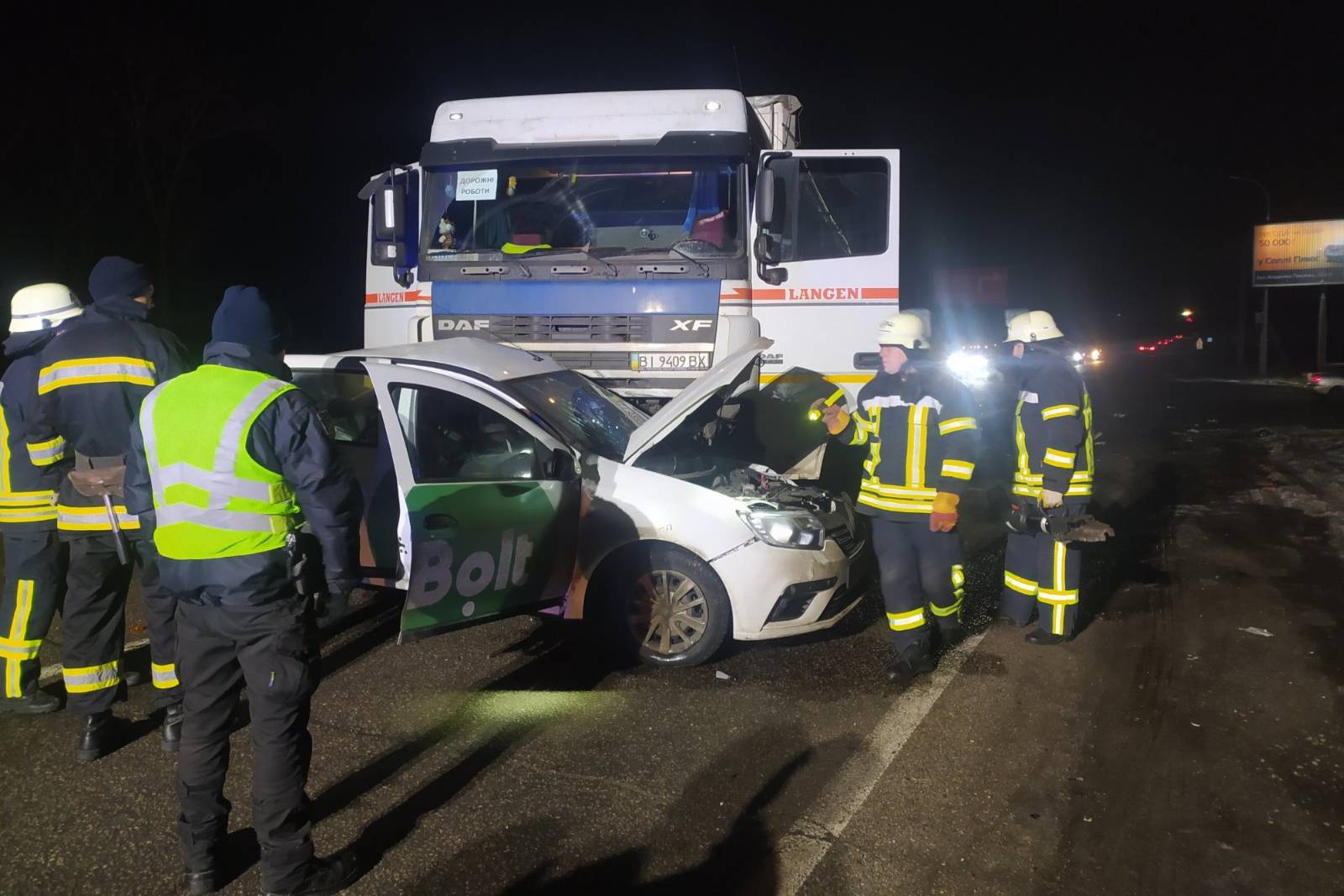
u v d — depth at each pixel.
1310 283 37.62
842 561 5.24
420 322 7.39
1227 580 6.80
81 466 4.09
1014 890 3.27
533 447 5.10
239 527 3.03
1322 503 9.29
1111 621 5.94
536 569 4.88
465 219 7.35
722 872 3.36
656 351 7.06
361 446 5.12
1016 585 5.65
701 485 5.29
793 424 7.33
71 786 3.94
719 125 7.23
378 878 3.32
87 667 4.12
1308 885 3.30
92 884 3.30
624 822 3.66
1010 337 5.46
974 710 4.62
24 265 23.78
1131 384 31.86
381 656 5.33
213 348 3.16
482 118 7.42
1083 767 4.08
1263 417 18.28
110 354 4.08
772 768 4.06
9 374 4.37
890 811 3.73
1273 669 5.14
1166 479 11.06
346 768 4.07
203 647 3.15
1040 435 5.32
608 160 7.19
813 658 5.29
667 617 5.10
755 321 7.19
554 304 7.12
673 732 4.40
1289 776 4.02
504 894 3.24
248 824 3.69
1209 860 3.44
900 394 4.89
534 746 4.28
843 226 7.27
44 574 4.54
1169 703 4.71
